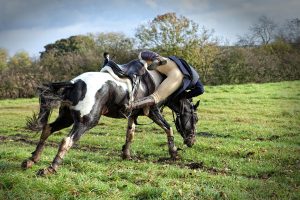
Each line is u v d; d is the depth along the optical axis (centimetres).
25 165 852
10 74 4212
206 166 995
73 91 831
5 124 1992
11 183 736
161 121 1059
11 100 3716
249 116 2009
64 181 757
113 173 854
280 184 815
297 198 732
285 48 3416
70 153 1120
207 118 1970
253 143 1282
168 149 1162
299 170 946
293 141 1360
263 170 942
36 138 1562
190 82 1044
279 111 2127
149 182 802
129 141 1063
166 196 695
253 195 734
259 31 3425
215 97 2823
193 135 1145
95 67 4688
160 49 4366
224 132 1556
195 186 772
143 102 959
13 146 1320
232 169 970
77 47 6356
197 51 4275
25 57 5125
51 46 6656
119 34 4978
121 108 904
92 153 1138
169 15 4331
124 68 932
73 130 824
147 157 1112
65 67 4678
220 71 4359
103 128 1794
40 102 816
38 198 672
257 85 3481
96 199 677
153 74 1007
